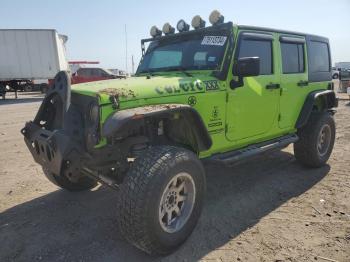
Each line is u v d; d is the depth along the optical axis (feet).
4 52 72.90
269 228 12.03
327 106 19.56
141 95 10.73
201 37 14.33
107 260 10.30
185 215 10.93
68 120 10.56
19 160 21.02
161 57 15.75
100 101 9.96
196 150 12.36
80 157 10.26
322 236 11.39
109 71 81.41
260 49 14.71
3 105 58.95
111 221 12.75
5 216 13.30
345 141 24.26
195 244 11.09
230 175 17.62
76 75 79.97
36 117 12.09
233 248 10.81
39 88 81.92
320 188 15.56
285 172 17.93
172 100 11.35
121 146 11.10
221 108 12.89
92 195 15.24
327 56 19.79
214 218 12.86
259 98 14.53
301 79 17.15
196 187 11.00
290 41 16.39
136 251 10.75
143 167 9.82
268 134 15.66
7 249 10.99
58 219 12.99
